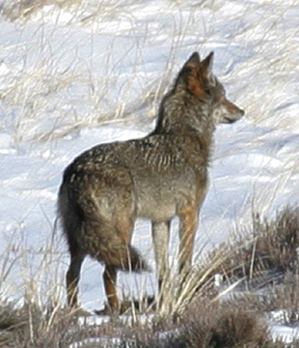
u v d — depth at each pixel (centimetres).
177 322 1498
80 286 1827
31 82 2775
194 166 1902
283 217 1920
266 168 2339
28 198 2209
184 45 3106
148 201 1838
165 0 3459
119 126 2606
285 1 3466
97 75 2859
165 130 1898
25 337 1470
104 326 1505
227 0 3491
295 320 1483
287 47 3039
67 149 2472
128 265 1725
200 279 1706
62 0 3316
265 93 2764
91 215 1747
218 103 1977
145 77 2856
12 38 3084
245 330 1377
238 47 3084
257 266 1812
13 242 1964
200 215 2094
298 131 2606
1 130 2575
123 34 3191
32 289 1612
